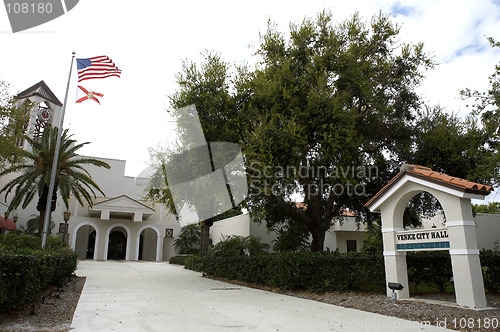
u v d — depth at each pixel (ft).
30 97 104.32
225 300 27.71
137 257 119.75
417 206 48.19
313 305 25.48
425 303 24.56
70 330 17.24
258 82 41.14
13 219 99.35
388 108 42.11
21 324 18.12
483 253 32.22
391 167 46.65
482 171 38.93
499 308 22.88
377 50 46.55
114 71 53.67
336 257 31.65
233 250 66.69
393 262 27.86
